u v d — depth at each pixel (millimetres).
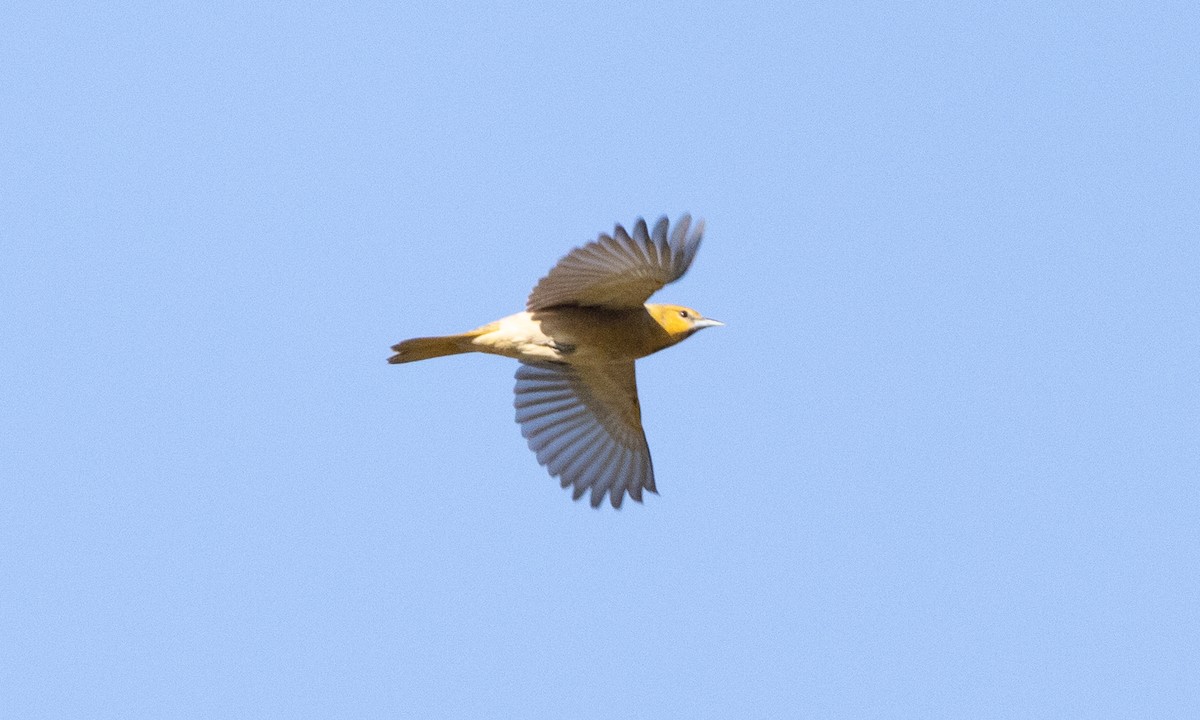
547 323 14812
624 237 13219
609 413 16969
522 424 16953
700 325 15742
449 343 14766
